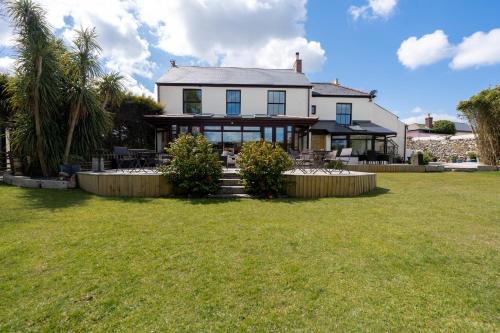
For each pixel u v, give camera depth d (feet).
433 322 7.06
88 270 9.70
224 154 40.06
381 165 46.37
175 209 18.79
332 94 66.64
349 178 24.48
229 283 8.89
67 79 30.96
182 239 12.80
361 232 13.83
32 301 7.86
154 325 6.91
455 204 20.15
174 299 8.00
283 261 10.50
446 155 75.92
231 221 15.84
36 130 29.22
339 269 9.84
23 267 9.87
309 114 59.82
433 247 11.80
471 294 8.28
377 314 7.37
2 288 8.50
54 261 10.37
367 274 9.48
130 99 50.96
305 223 15.46
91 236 13.10
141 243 12.27
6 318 7.14
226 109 58.75
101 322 7.03
